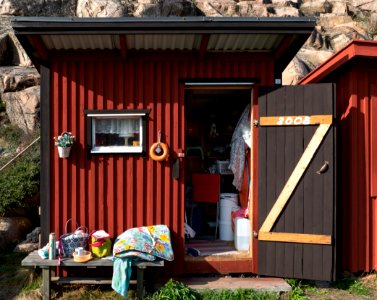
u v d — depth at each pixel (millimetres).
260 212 4668
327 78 5734
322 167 4469
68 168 4668
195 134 7340
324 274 4457
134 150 4727
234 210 5664
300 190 4562
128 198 4711
